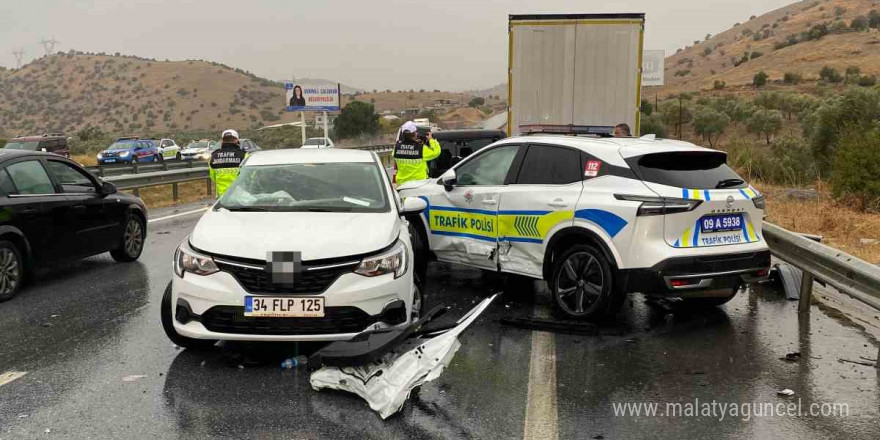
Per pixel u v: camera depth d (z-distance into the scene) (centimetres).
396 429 404
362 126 8094
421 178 1081
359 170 658
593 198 617
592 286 626
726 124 7306
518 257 699
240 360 520
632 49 1195
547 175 678
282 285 483
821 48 17850
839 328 630
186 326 499
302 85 6016
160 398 449
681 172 603
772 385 485
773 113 6919
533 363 526
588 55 1209
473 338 591
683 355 548
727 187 603
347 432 399
